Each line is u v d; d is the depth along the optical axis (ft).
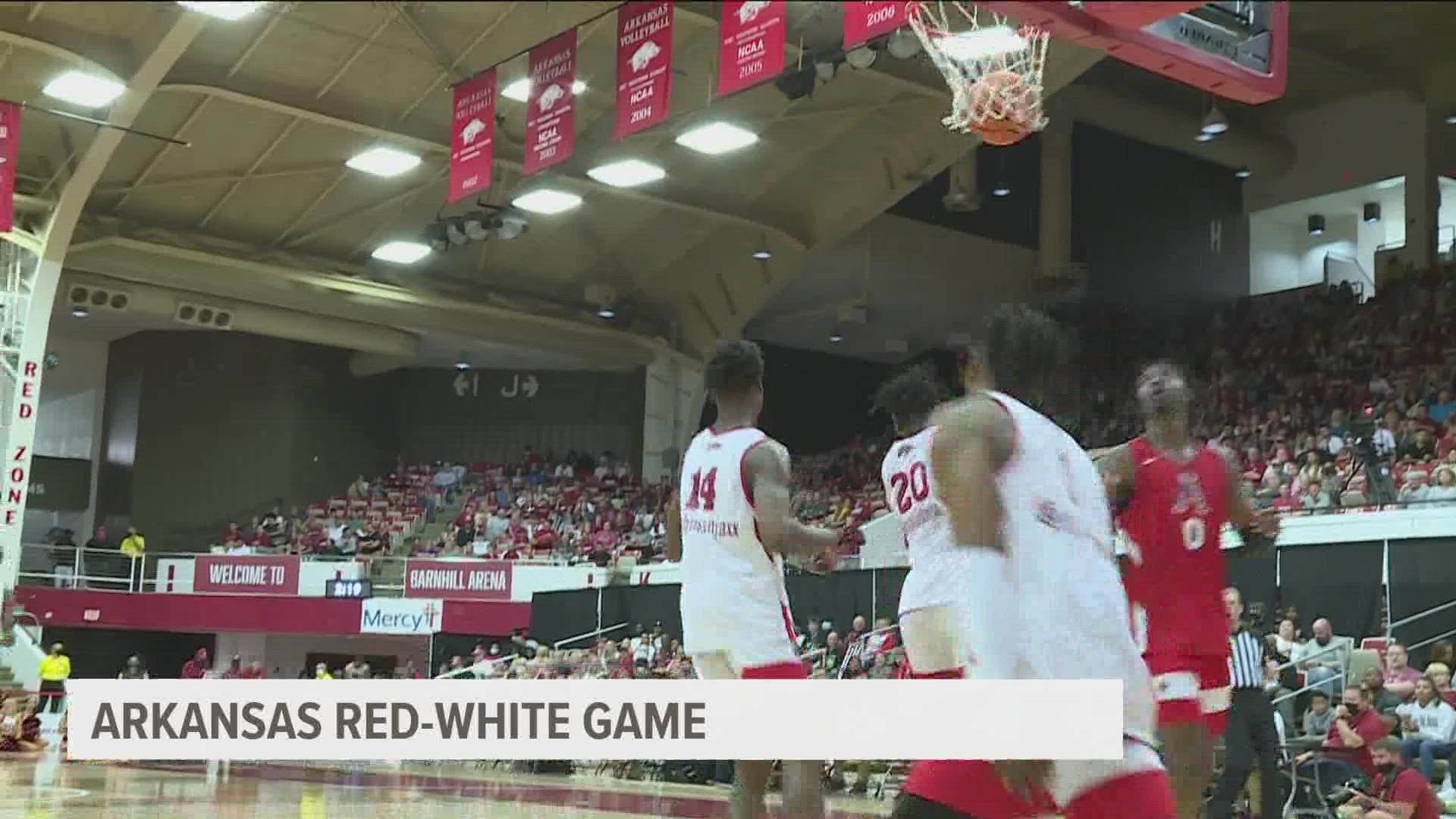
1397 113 97.25
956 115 24.77
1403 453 55.62
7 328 76.33
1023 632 9.48
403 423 119.34
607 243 95.76
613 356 104.63
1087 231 100.48
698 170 84.79
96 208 83.30
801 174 86.33
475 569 86.74
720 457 15.24
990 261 100.37
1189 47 15.60
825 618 59.47
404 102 76.07
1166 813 9.57
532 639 76.18
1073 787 9.47
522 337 100.27
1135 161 104.22
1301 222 108.68
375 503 109.29
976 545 9.21
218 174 82.23
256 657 106.01
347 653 104.94
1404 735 31.83
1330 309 90.79
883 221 94.94
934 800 9.95
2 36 62.90
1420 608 40.60
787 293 102.83
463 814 30.94
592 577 83.15
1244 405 83.25
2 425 77.05
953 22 53.57
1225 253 106.52
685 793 45.16
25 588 89.86
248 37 69.05
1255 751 22.59
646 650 62.23
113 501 115.03
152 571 100.42
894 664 45.42
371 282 93.86
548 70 56.75
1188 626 16.46
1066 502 9.91
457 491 110.93
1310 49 91.91
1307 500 50.90
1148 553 16.66
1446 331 79.10
